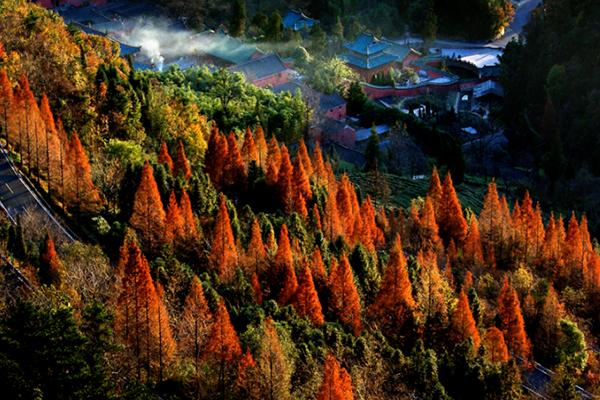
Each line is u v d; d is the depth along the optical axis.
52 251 85.50
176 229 103.69
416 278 110.25
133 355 77.62
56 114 130.75
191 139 142.00
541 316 111.06
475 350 95.81
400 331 101.50
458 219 137.25
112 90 137.38
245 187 130.62
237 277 97.69
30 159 115.06
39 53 145.00
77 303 79.06
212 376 76.25
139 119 140.88
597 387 100.62
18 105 116.94
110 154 121.56
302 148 141.38
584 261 129.88
